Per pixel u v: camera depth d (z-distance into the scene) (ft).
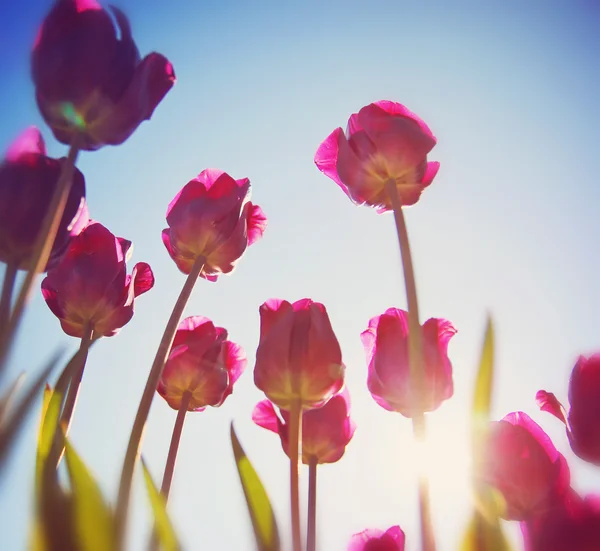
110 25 1.39
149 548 1.14
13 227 1.28
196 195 1.66
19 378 1.09
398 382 1.52
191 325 1.78
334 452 1.75
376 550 1.79
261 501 1.29
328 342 1.52
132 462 1.22
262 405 1.91
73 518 1.02
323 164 1.80
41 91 1.34
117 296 1.58
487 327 1.28
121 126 1.37
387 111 1.61
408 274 1.39
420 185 1.59
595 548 1.19
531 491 1.37
